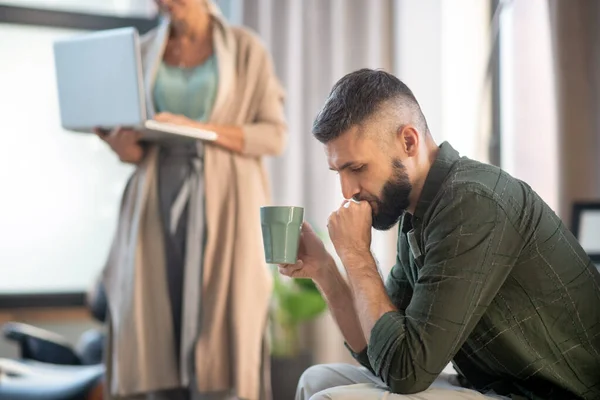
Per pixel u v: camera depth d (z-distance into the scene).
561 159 3.27
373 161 1.47
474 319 1.41
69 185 3.80
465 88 3.71
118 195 3.85
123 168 3.86
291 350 3.34
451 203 1.42
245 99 2.52
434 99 3.76
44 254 3.77
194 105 2.49
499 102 3.65
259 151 2.49
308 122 3.73
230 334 2.40
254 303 2.43
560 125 3.28
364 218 1.51
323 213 3.71
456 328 1.38
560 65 3.29
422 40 3.78
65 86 2.37
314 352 3.63
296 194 3.69
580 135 3.27
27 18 3.70
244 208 2.45
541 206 1.48
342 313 1.71
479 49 3.69
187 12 2.48
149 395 2.49
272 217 1.54
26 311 3.65
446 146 1.52
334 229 1.53
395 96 1.48
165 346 2.39
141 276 2.41
